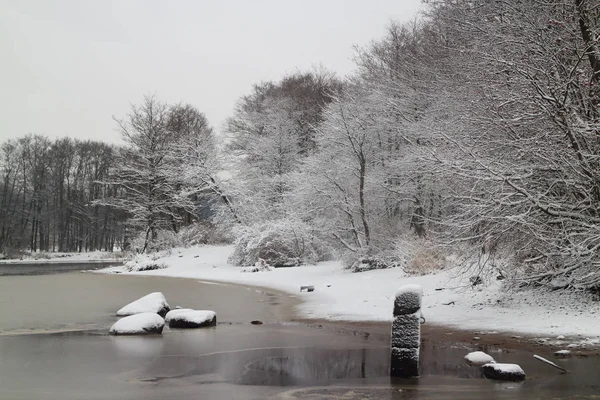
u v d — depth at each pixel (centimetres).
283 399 568
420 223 2317
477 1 1492
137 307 1248
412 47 2512
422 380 650
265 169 3775
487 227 1111
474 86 1309
